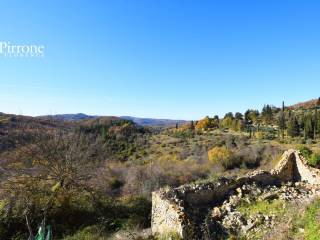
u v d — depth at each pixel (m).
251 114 85.38
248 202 11.95
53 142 20.28
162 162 37.72
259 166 34.78
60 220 15.98
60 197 16.95
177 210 10.56
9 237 13.94
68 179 18.14
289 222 9.41
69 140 21.55
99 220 15.81
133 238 11.71
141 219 16.33
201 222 10.73
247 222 10.39
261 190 13.05
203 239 9.87
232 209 11.57
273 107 96.19
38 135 21.19
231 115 87.12
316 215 8.96
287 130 56.88
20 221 14.74
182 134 63.84
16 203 15.58
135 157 42.91
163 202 11.51
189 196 12.15
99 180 21.53
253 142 50.62
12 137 21.20
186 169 32.72
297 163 15.11
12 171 17.88
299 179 14.91
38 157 18.72
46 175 17.94
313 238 8.02
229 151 38.50
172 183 26.62
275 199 11.99
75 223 16.02
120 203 18.89
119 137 52.03
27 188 16.69
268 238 9.02
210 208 11.86
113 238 12.79
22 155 19.09
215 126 77.38
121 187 25.61
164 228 11.26
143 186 25.14
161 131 72.00
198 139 57.72
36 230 14.37
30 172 18.03
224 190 12.97
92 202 18.11
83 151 22.36
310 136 53.00
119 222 15.60
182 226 9.97
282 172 14.83
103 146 30.98
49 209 16.05
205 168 34.53
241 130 68.06
